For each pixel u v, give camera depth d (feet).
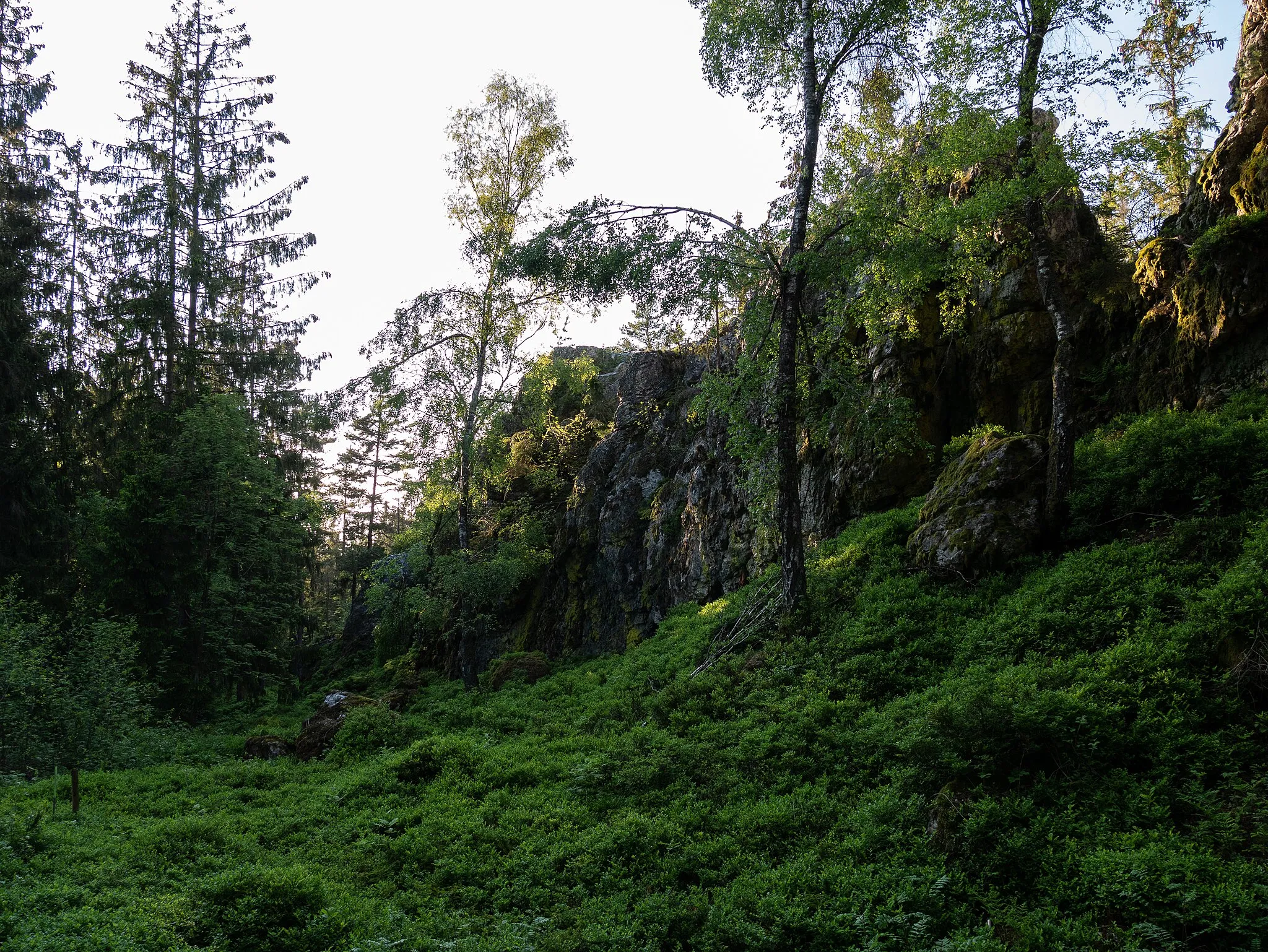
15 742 52.03
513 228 77.82
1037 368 52.95
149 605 79.66
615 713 49.03
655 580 81.61
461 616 78.28
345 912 25.03
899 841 24.30
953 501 44.80
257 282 108.27
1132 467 38.96
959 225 46.26
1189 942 17.97
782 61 53.21
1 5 94.68
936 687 34.17
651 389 97.91
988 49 41.65
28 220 91.56
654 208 51.08
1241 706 24.90
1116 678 27.78
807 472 65.21
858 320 57.26
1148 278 47.01
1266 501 33.45
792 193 52.90
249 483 88.28
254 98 108.78
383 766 43.11
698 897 24.11
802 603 47.29
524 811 33.58
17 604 69.97
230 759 57.41
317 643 154.92
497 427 77.15
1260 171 42.01
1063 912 19.95
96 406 95.04
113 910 25.66
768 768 32.45
